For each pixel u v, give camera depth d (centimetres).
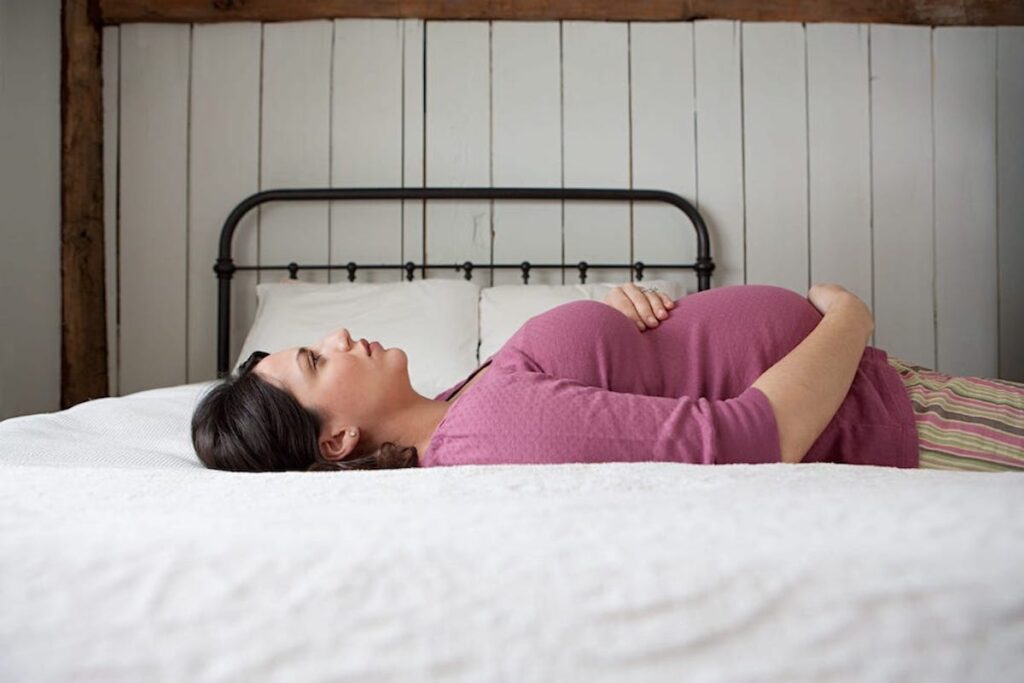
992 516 44
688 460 75
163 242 251
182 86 251
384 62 253
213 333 251
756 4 256
